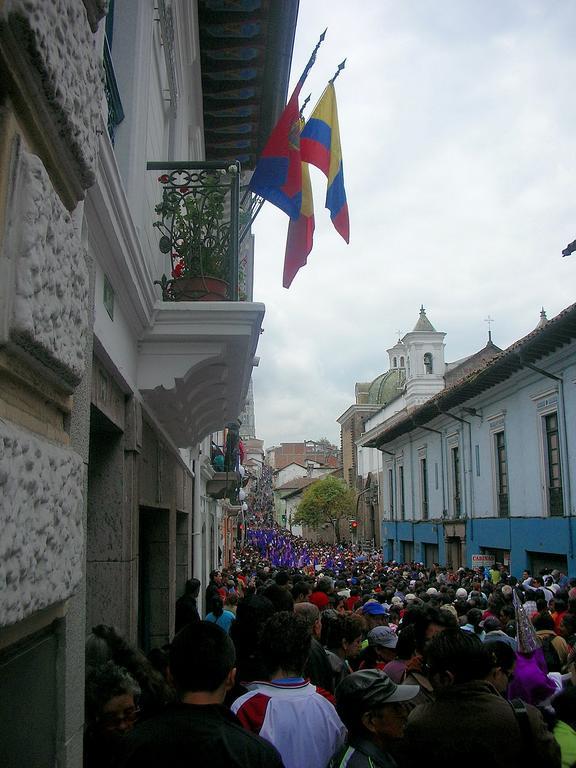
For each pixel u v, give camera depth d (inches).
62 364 91.2
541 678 196.1
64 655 103.3
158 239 297.4
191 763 85.4
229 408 361.7
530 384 872.9
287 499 4286.4
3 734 76.5
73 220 103.7
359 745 126.3
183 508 435.8
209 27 416.2
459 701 118.8
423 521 1365.7
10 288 74.2
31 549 78.0
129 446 225.5
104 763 131.1
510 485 946.7
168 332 236.4
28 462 77.2
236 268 262.1
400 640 205.8
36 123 83.8
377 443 1685.5
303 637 141.2
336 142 331.9
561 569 810.2
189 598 335.0
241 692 172.9
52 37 81.5
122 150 223.8
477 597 458.0
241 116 512.7
